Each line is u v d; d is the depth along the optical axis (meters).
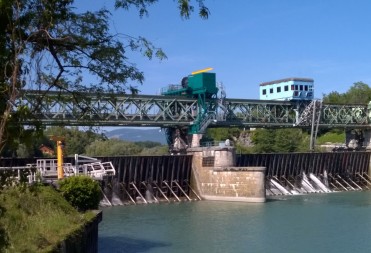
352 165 106.94
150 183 80.06
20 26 10.12
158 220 58.06
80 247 26.88
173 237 46.78
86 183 36.59
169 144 93.38
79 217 30.58
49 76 11.65
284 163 95.81
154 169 81.19
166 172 82.62
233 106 95.56
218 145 88.94
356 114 113.94
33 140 10.12
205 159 83.44
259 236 47.38
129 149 126.31
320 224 54.56
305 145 152.25
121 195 76.06
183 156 84.19
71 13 11.05
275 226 53.22
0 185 11.27
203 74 88.62
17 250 20.72
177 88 92.12
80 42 11.49
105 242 43.97
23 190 11.87
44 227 25.34
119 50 11.84
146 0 11.61
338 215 61.56
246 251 40.84
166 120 86.75
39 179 14.48
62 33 11.29
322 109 108.88
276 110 103.50
